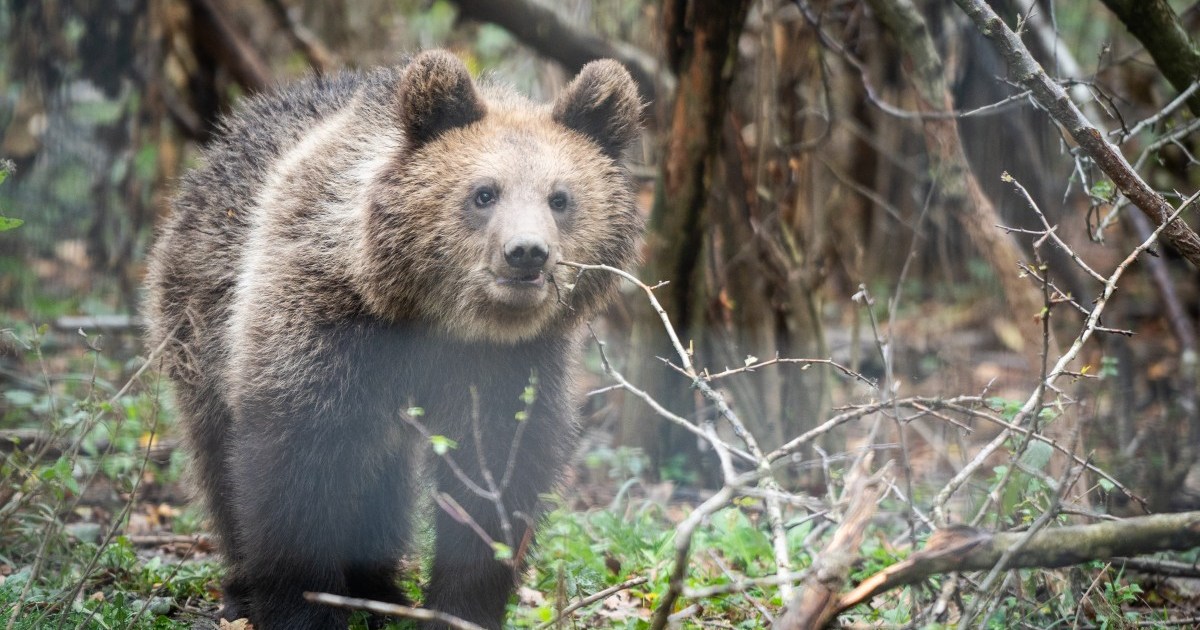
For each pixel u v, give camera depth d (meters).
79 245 21.45
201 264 10.59
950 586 7.63
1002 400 9.16
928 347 18.16
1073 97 12.66
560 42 15.72
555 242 8.91
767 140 13.76
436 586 9.60
